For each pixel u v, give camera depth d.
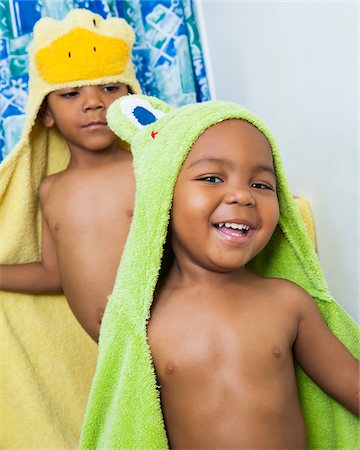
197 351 0.69
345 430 0.75
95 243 1.00
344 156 0.83
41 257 1.08
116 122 0.79
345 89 0.80
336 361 0.73
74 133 1.01
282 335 0.71
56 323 1.07
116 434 0.70
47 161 1.11
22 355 1.02
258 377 0.68
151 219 0.70
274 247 0.79
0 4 1.19
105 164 1.05
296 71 0.94
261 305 0.72
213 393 0.68
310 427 0.77
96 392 0.73
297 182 0.99
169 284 0.76
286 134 1.01
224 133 0.68
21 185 1.04
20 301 1.05
